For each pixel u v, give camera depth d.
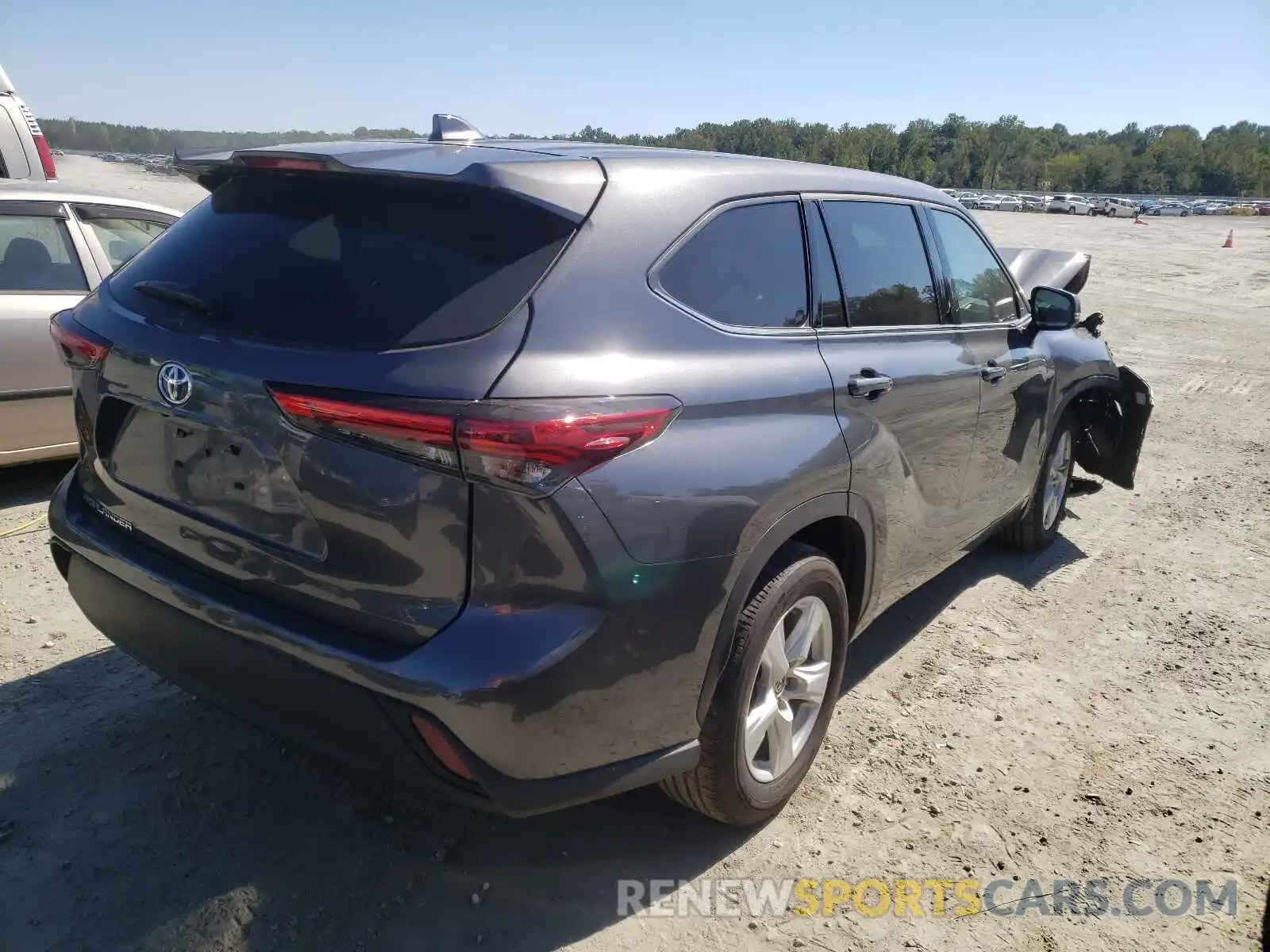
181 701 3.21
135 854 2.51
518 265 2.14
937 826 2.88
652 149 2.76
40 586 4.05
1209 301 17.97
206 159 2.59
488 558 2.01
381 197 2.33
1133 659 4.00
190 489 2.40
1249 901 2.63
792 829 2.83
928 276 3.52
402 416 1.97
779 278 2.75
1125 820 2.95
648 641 2.19
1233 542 5.45
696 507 2.23
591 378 2.09
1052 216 79.06
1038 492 4.82
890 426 3.01
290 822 2.67
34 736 2.98
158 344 2.37
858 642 4.06
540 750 2.10
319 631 2.16
